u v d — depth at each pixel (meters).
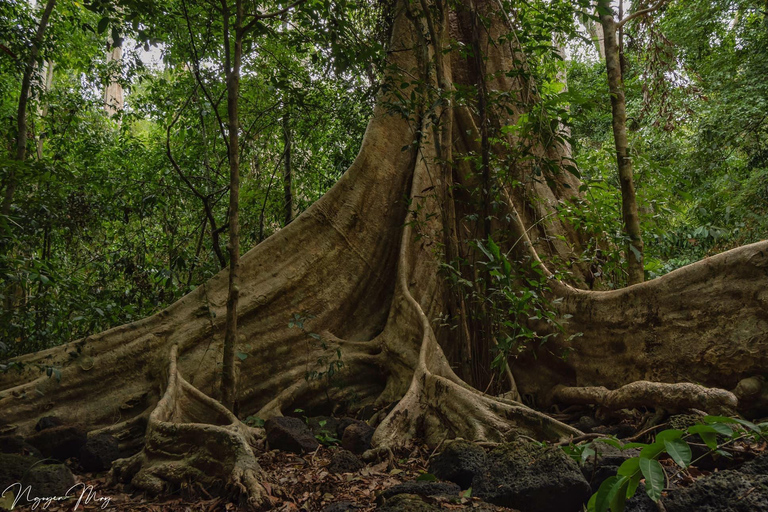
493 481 3.53
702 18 12.05
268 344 7.05
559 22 7.41
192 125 11.12
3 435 5.90
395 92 7.04
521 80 8.81
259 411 6.63
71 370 6.51
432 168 8.19
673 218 10.12
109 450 5.42
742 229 10.11
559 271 7.30
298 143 11.22
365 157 8.26
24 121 8.45
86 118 12.28
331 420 6.18
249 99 10.44
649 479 2.22
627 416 5.12
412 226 7.42
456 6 9.14
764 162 11.72
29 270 5.66
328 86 10.49
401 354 6.82
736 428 3.19
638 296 5.58
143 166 11.80
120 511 4.12
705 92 12.35
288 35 7.89
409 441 5.38
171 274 7.30
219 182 10.83
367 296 7.87
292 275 7.42
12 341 7.08
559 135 6.53
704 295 5.02
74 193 8.84
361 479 4.32
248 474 4.09
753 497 2.71
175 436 4.91
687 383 4.51
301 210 11.26
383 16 10.00
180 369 6.67
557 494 3.26
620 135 6.99
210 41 9.04
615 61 7.10
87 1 5.83
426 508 3.10
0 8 9.15
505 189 7.55
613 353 5.77
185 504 4.22
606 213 7.81
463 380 6.54
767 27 9.73
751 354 4.61
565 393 6.13
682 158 11.91
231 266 5.80
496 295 6.64
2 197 8.29
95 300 7.18
